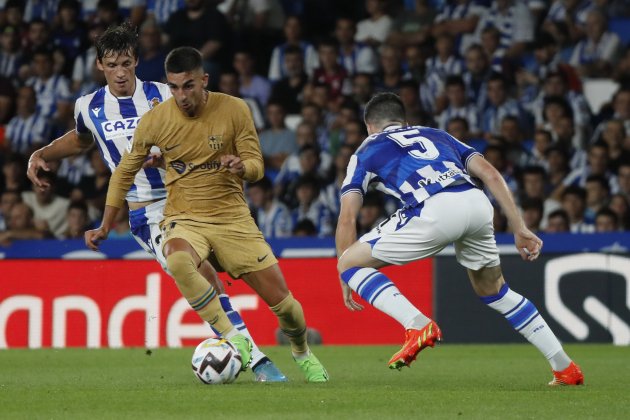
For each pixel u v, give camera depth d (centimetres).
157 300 4075
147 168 2495
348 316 4122
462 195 1989
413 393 1892
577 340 3988
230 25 5819
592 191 4894
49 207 5175
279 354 3412
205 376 2084
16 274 4134
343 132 5284
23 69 5725
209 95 2159
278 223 5066
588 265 3994
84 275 4122
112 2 5784
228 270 2220
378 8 5738
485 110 5353
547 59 5475
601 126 5319
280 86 5625
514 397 1830
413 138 2042
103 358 3325
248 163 2112
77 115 2580
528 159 5134
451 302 4072
